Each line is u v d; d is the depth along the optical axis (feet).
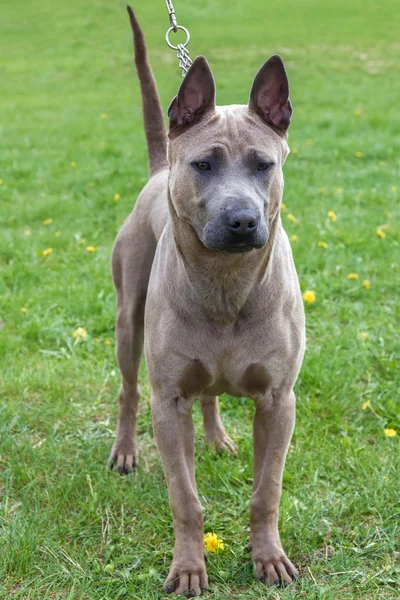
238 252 9.30
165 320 10.32
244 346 10.18
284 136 10.36
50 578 10.19
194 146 9.75
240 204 9.04
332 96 45.32
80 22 79.92
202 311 10.09
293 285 10.65
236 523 11.32
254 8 86.38
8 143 36.65
